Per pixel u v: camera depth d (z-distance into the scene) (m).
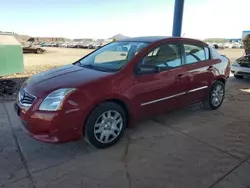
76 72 3.29
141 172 2.62
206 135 3.58
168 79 3.63
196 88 4.17
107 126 3.11
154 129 3.79
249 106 5.10
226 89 6.93
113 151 3.09
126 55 3.50
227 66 4.84
